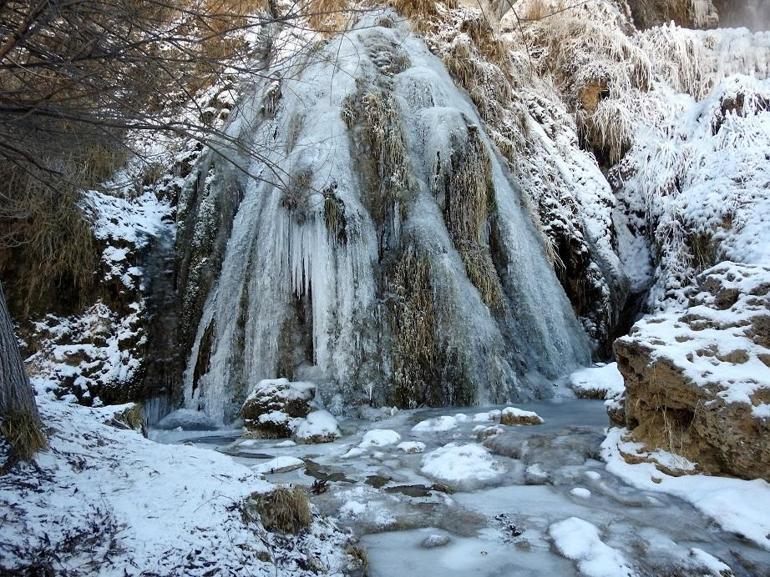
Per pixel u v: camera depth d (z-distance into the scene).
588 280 11.12
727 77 13.46
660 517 3.64
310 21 4.11
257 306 7.84
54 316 8.05
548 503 3.96
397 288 8.02
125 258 8.55
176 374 8.22
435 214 8.62
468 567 3.08
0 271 7.91
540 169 11.82
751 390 3.99
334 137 8.59
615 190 13.70
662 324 4.93
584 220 12.20
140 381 7.91
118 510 2.65
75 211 8.15
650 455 4.41
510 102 12.34
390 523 3.63
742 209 10.83
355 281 7.78
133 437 3.81
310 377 7.39
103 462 3.13
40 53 2.81
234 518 2.81
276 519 3.06
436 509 3.87
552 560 3.13
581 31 14.73
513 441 5.21
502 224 9.45
